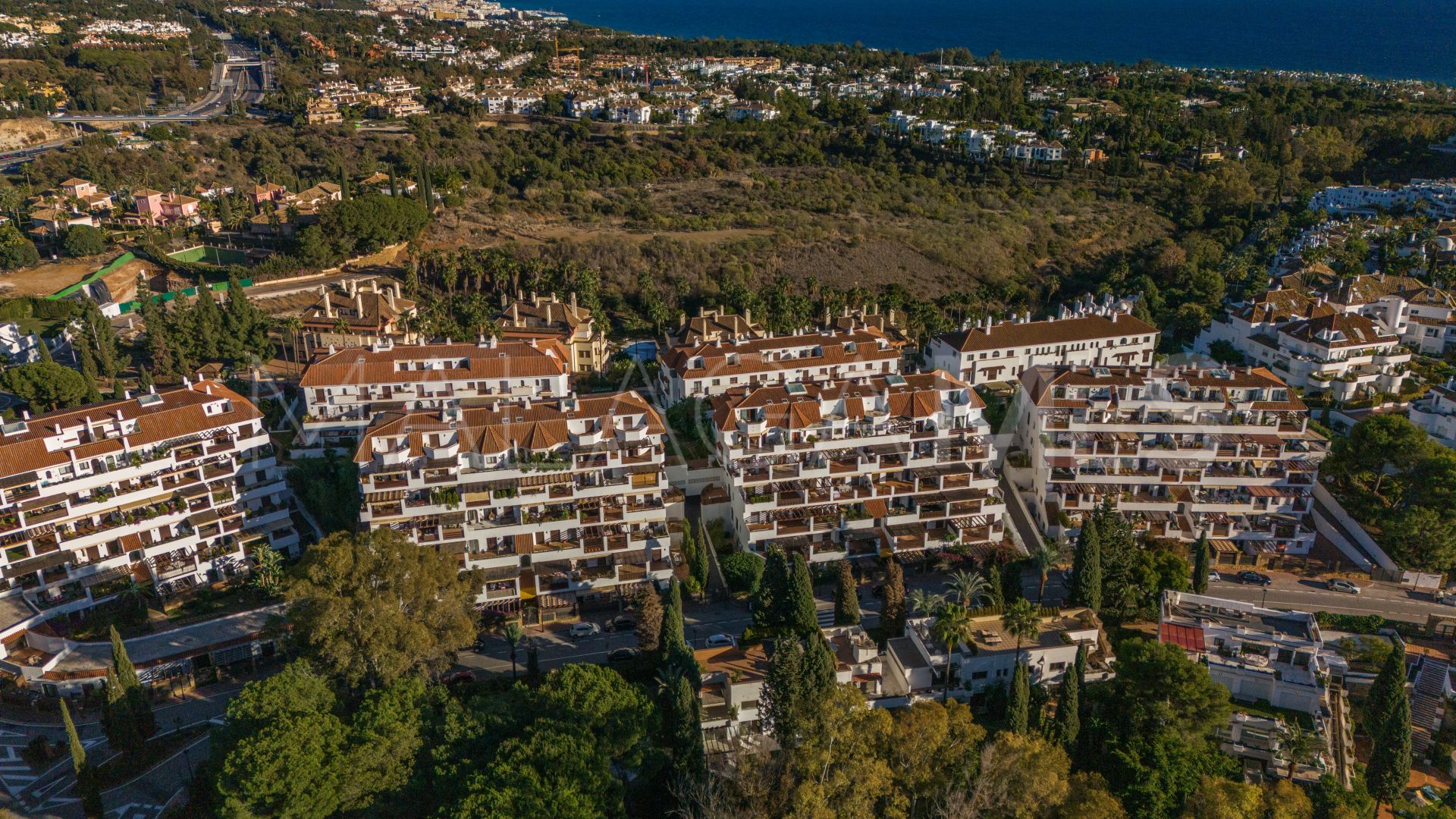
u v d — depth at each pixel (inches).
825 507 4566.9
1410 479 4835.1
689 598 4335.6
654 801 3189.0
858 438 4601.4
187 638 4003.4
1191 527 4731.8
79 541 4128.9
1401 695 3297.2
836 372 5994.1
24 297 7760.8
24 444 4089.6
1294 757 3245.6
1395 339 6220.5
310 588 3415.4
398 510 4168.3
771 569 3966.5
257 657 3969.0
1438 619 4099.4
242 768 2824.8
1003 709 3548.2
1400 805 3225.9
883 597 4094.5
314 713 3021.7
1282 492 4815.5
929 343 6879.9
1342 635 4106.8
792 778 2935.5
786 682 3157.0
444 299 7746.1
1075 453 4798.2
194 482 4431.6
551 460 4308.6
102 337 6397.6
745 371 5807.1
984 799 2822.3
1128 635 4094.5
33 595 4047.7
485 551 4252.0
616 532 4360.2
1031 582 4471.0
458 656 3961.6
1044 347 6451.8
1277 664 3703.3
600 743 3004.4
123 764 3430.1
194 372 6535.4
